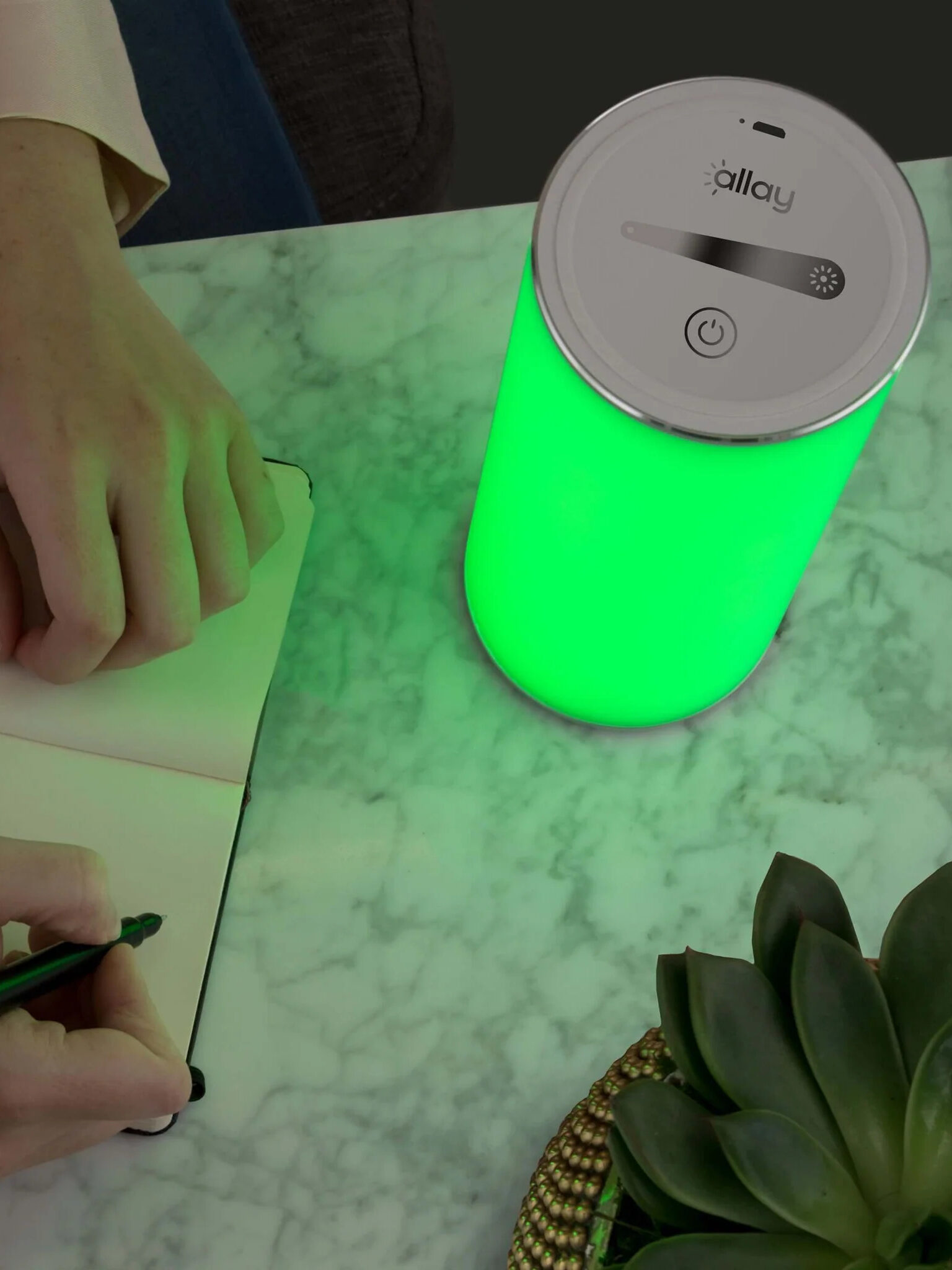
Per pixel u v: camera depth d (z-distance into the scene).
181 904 0.50
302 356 0.64
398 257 0.66
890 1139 0.34
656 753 0.57
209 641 0.54
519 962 0.53
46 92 0.58
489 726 0.57
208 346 0.64
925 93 1.40
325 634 0.59
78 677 0.51
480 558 0.51
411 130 0.95
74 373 0.52
